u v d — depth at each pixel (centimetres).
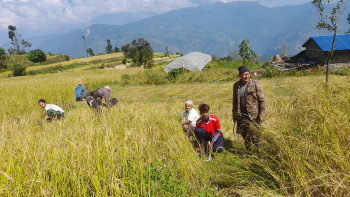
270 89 1582
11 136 408
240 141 531
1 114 945
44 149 319
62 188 260
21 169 275
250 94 437
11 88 1603
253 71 2655
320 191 254
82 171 287
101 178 276
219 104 1099
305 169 271
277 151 316
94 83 2452
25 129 482
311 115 324
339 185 225
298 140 296
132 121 492
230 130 633
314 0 1086
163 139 426
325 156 271
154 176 321
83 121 511
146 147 370
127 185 282
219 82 2245
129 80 2598
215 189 318
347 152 258
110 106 680
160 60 11894
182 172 348
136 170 309
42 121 605
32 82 1977
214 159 432
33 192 259
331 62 3022
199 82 2370
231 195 303
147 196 284
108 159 304
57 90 1448
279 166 300
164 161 363
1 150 307
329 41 3089
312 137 300
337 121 291
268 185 296
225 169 377
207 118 466
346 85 370
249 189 287
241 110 455
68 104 1398
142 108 726
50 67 11075
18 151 318
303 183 250
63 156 300
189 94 1733
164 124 477
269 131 326
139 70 4106
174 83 2420
